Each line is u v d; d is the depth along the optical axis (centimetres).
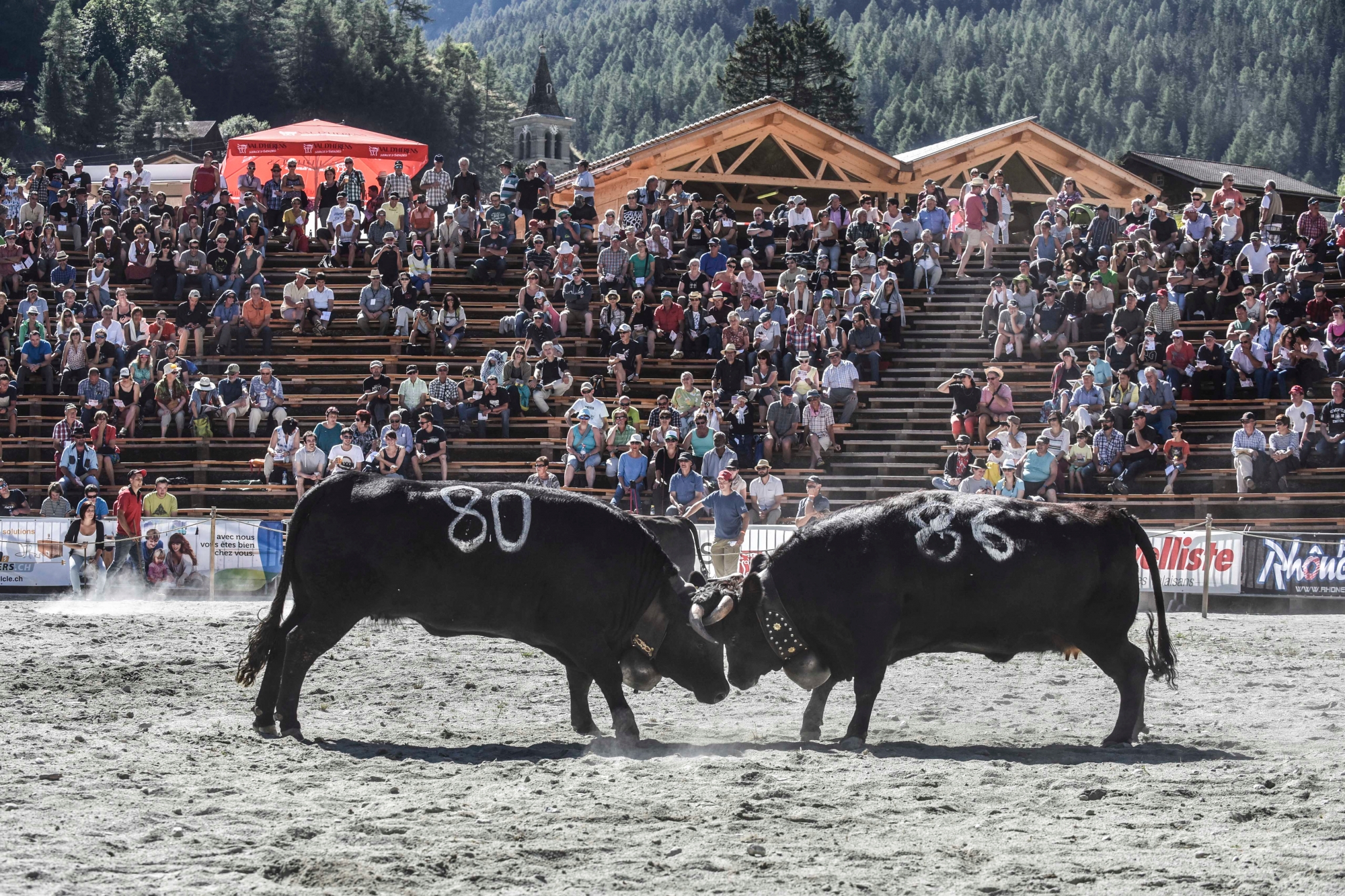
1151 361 2475
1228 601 1931
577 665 1002
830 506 2117
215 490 2256
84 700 1124
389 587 989
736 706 1166
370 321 2780
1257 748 959
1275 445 2252
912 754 926
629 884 606
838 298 2750
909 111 19100
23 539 1966
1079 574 980
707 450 2189
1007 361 2669
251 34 13525
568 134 9094
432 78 14150
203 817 720
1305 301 2633
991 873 621
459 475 2338
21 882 598
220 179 3148
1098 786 794
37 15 12462
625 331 2609
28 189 3144
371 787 801
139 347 2558
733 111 3756
